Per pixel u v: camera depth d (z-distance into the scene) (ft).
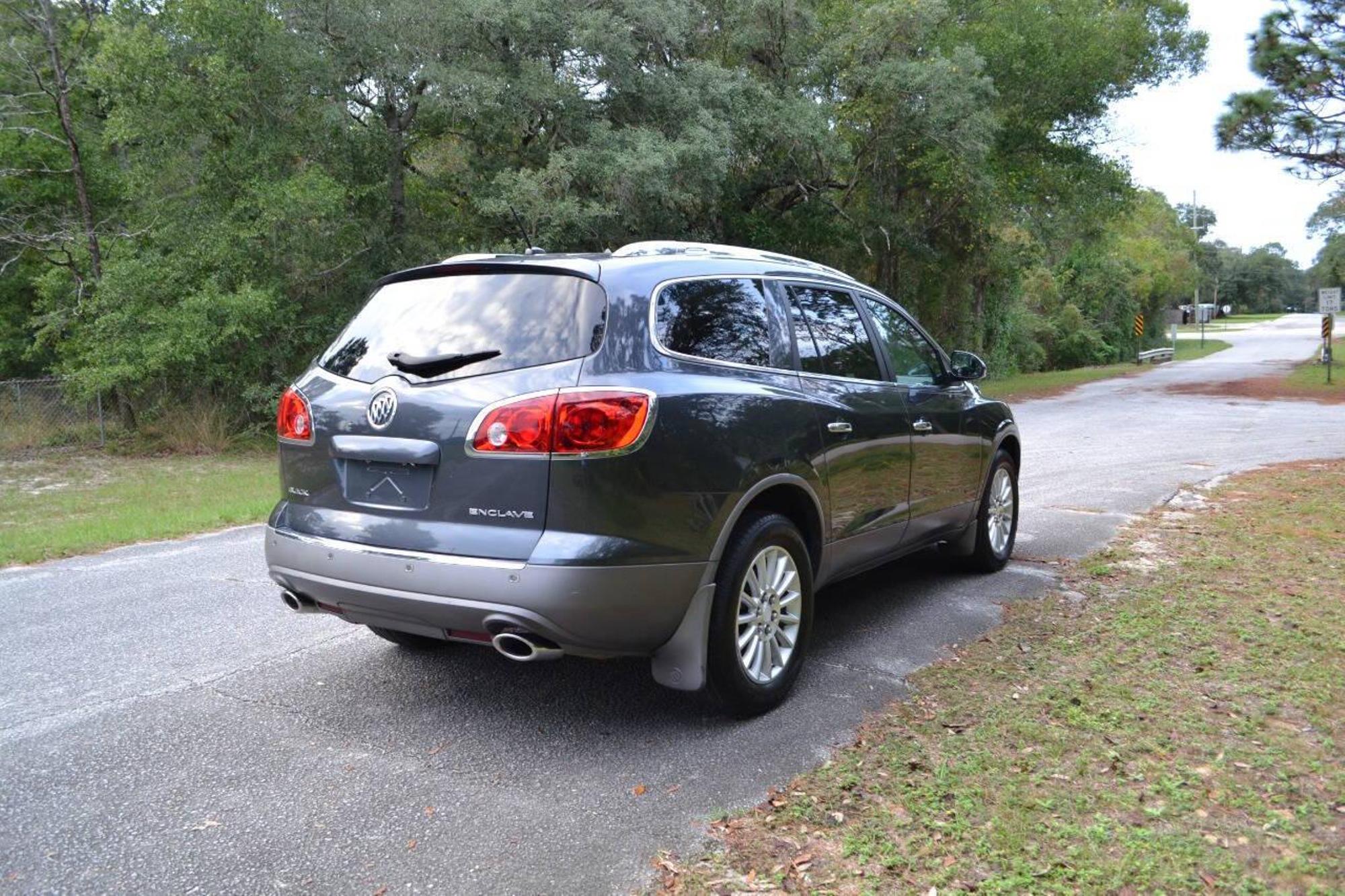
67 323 59.26
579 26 58.49
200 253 54.65
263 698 13.74
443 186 65.41
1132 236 199.62
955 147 73.97
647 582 11.14
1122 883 8.61
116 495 38.99
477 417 11.07
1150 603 17.31
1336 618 16.03
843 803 10.19
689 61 64.90
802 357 14.33
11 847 9.63
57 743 12.17
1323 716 12.14
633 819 10.07
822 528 14.03
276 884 8.95
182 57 55.21
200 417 57.06
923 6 70.08
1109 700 12.80
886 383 16.28
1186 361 144.25
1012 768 10.85
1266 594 17.63
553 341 11.36
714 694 12.38
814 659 15.01
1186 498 28.43
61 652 15.92
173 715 13.12
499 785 10.93
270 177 56.18
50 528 30.30
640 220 61.05
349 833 9.89
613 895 8.69
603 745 12.00
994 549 20.10
